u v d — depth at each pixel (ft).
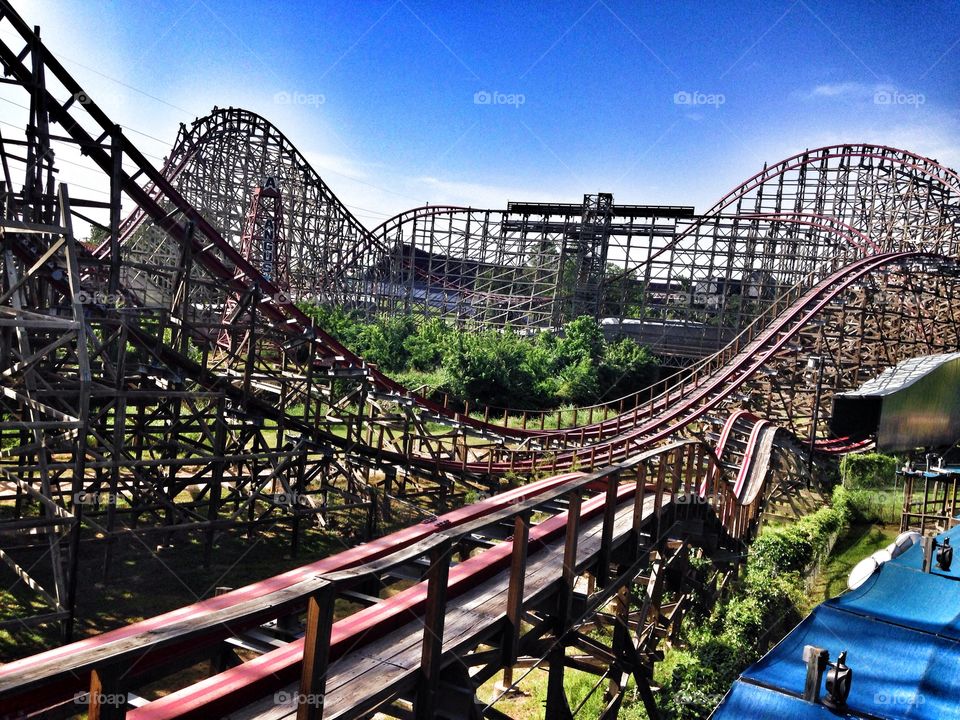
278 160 154.51
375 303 193.98
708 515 52.01
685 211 171.83
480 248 187.42
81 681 17.31
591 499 43.68
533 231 185.26
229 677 19.08
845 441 108.88
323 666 16.74
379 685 20.13
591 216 179.11
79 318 43.19
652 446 82.79
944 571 37.88
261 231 143.23
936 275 123.65
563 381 155.53
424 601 25.08
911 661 28.84
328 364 77.92
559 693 31.94
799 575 57.67
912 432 101.76
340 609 50.16
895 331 126.00
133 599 50.06
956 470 73.15
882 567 38.01
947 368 106.42
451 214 187.01
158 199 133.39
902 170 154.40
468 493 79.05
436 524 33.35
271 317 71.92
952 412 109.40
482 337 163.43
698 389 103.50
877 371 116.88
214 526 57.16
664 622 51.44
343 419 72.18
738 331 171.01
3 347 50.67
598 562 34.04
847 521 77.92
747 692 26.32
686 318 177.99
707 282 173.47
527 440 88.99
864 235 141.38
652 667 46.78
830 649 29.78
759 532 66.44
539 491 41.60
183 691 18.31
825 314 115.34
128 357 75.77
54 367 62.28
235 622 14.20
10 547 49.29
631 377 164.86
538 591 28.22
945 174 142.92
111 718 12.66
